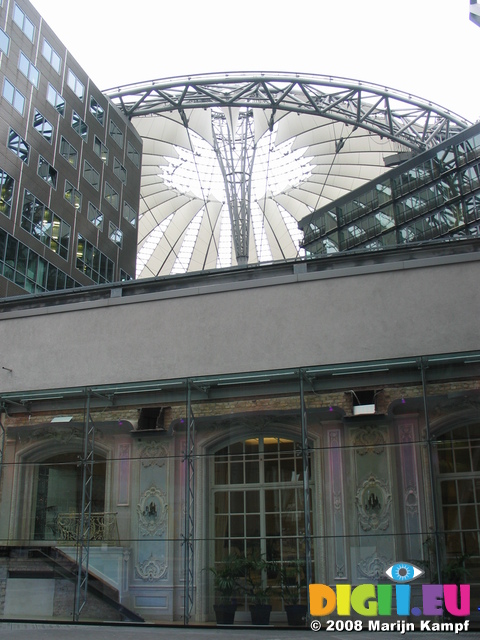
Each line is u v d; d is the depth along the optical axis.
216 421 13.12
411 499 11.73
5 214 31.58
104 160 42.31
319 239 54.12
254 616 11.64
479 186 43.12
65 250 36.41
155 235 65.00
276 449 12.76
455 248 15.07
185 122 51.12
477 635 10.26
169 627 11.59
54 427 13.96
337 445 12.41
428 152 46.91
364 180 60.75
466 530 11.17
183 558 12.40
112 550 12.75
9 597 12.83
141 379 14.71
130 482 13.24
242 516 12.52
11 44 33.59
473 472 11.42
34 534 13.27
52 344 15.67
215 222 65.62
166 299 15.16
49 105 36.59
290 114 54.22
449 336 13.12
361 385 12.55
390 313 13.58
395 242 47.81
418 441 11.98
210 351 14.47
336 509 12.06
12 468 13.88
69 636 10.20
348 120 51.97
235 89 51.50
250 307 14.51
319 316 13.99
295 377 12.87
